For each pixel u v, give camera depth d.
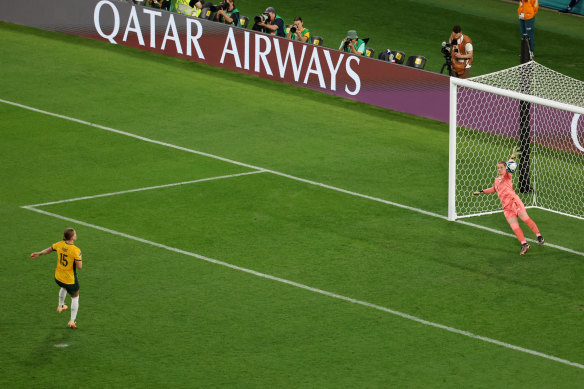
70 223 67.56
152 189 74.56
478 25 131.25
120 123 89.50
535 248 67.38
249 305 56.91
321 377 49.28
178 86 100.88
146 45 111.62
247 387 48.00
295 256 64.00
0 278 58.69
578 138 85.00
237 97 98.62
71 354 50.44
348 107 97.75
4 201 70.75
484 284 61.25
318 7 134.38
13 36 113.81
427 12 135.50
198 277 60.22
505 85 87.38
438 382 49.31
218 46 107.00
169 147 84.06
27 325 53.25
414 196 76.25
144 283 59.06
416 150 86.94
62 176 76.38
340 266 62.81
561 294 60.28
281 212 71.31
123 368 49.31
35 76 101.19
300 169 80.44
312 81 101.88
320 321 55.34
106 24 113.31
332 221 70.19
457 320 56.25
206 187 75.50
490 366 51.16
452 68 97.56
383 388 48.47
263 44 103.94
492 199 77.19
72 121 89.25
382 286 60.22
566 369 51.16
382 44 120.44
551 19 135.88
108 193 73.38
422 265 63.62
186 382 48.22
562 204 76.75
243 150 84.25
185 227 67.81
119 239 65.25
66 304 56.06
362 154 85.06
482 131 91.00
